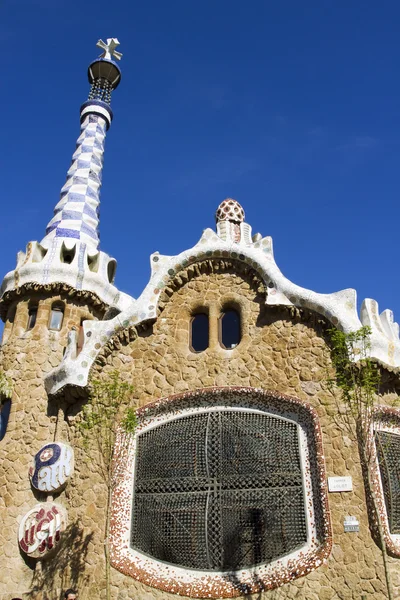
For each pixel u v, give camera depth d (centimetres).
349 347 1141
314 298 1222
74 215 1831
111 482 1151
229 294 1324
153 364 1305
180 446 1206
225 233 1446
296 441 1148
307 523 1070
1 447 1411
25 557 1257
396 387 1186
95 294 1633
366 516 1035
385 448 1135
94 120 2138
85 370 1327
